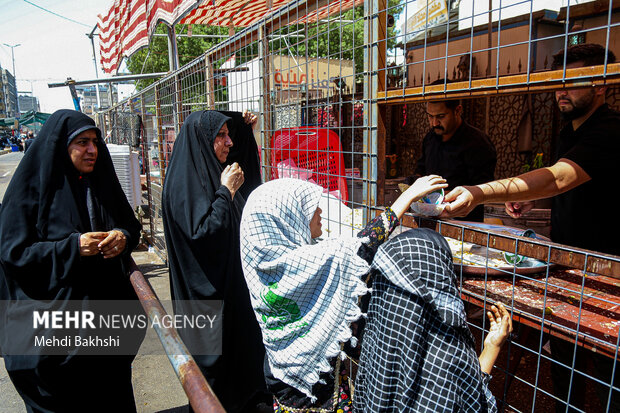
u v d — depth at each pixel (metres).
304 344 1.54
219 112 2.71
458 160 2.99
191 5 3.62
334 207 2.62
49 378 2.10
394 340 1.30
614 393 1.60
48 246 2.06
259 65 2.88
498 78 1.37
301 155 2.77
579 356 1.83
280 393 1.65
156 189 6.27
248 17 6.14
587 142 1.72
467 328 1.30
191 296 2.46
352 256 1.52
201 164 2.51
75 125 2.18
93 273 2.22
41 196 2.12
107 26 8.95
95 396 2.27
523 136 5.29
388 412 1.34
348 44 9.19
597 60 1.79
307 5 2.29
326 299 1.53
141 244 7.15
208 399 1.01
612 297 1.54
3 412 2.87
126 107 8.49
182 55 17.12
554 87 1.24
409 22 3.85
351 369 2.36
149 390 3.11
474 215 3.04
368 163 1.92
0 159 30.62
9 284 2.10
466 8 3.47
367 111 1.90
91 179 2.35
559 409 1.99
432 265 1.29
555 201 2.13
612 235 1.90
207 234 2.33
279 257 1.55
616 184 1.80
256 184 3.23
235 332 2.49
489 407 1.33
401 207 1.68
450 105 2.85
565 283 1.70
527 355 2.85
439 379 1.25
